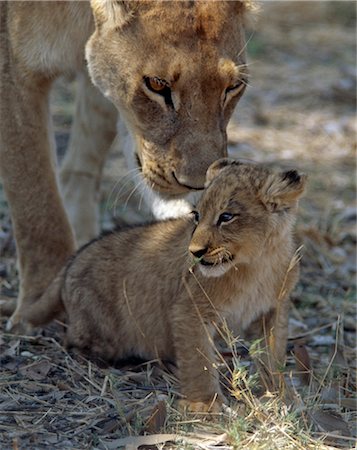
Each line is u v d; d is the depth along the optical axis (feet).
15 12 35.47
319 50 75.66
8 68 35.94
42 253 36.06
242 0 33.81
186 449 26.78
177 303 29.60
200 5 32.55
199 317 29.22
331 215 51.47
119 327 32.45
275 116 64.18
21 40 35.55
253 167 29.35
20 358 32.60
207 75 32.04
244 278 29.32
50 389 30.53
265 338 30.58
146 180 33.30
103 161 43.27
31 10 35.27
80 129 42.86
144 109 32.76
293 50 75.25
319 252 46.65
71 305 33.22
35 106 35.99
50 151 36.35
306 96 67.36
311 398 30.32
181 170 31.91
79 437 27.53
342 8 83.66
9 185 36.06
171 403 29.01
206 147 31.91
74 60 36.22
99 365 32.65
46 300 34.71
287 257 29.94
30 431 27.66
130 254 32.22
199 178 31.65
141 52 32.55
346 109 66.18
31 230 36.01
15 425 28.02
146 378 31.42
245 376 29.84
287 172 29.19
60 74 36.37
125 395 30.32
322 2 84.58
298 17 82.02
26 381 30.94
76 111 42.88
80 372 31.63
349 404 30.94
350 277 44.70
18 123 35.81
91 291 32.73
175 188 32.63
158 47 32.27
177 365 29.94
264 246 29.17
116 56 33.19
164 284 30.96
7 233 45.78
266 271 29.58
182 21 32.27
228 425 27.91
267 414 28.30
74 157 43.21
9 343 33.91
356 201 53.36
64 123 59.52
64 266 34.99
